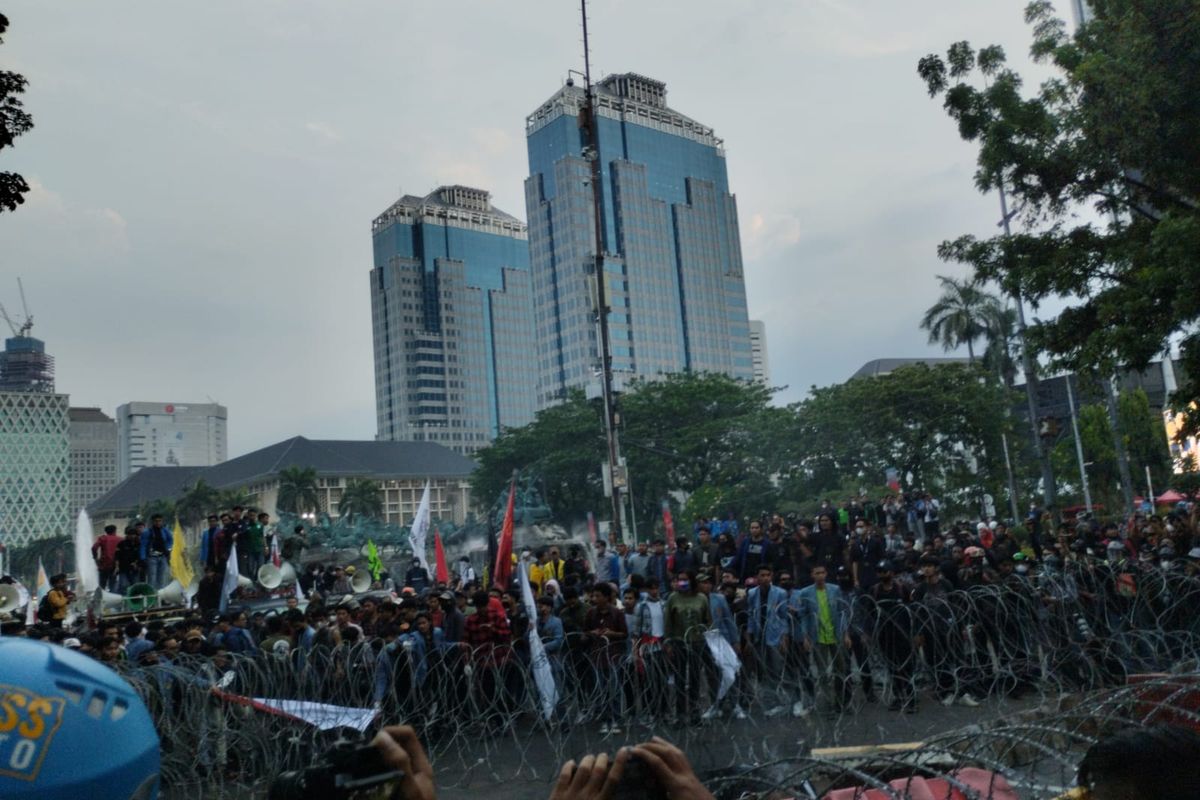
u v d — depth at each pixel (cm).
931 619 1207
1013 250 1941
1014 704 1229
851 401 5972
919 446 5834
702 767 980
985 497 6003
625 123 18400
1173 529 1828
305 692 1173
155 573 2291
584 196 17612
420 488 16288
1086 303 1886
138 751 185
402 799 171
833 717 1194
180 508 12781
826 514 1812
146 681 1027
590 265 3294
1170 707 499
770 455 6400
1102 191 1853
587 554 3183
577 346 17338
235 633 1388
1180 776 194
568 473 7538
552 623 1333
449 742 1132
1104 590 1265
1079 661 1250
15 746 169
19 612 1897
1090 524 2133
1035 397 4422
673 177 18888
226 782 1076
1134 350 1645
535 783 1048
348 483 14350
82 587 2275
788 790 430
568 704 1182
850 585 1497
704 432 7006
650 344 17625
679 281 18450
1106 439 6462
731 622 1305
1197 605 1259
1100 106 1720
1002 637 1227
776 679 1260
